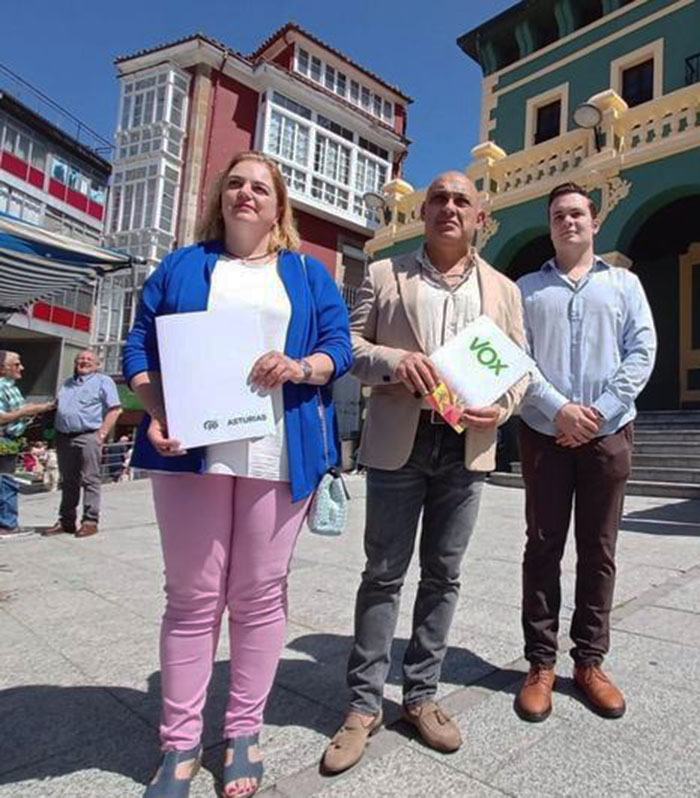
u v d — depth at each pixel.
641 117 10.64
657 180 10.10
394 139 23.88
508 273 13.81
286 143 21.02
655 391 13.38
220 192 2.06
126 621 3.30
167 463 1.78
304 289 2.00
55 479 12.33
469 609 3.46
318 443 1.96
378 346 2.14
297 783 1.83
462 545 2.20
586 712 2.28
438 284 2.26
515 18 15.38
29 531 6.09
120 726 2.19
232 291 1.91
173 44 20.48
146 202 20.20
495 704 2.34
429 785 1.82
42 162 24.91
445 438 2.15
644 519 6.34
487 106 16.11
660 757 1.97
